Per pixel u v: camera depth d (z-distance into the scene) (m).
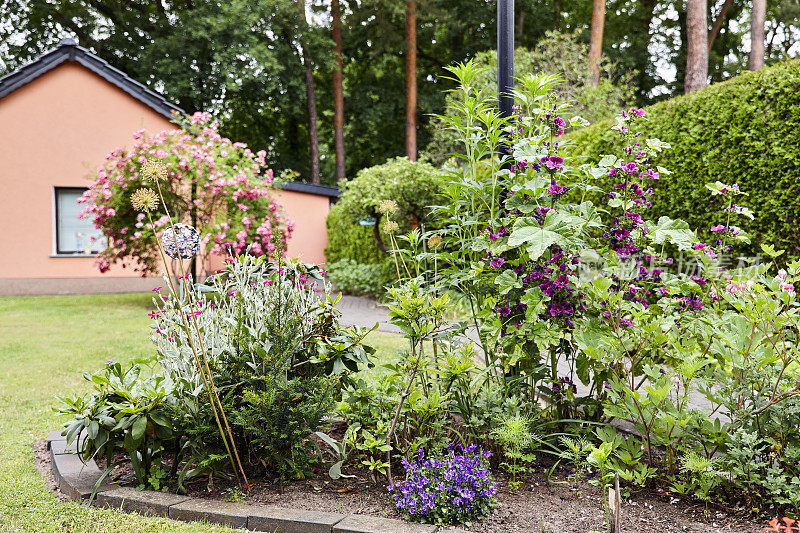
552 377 3.10
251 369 2.86
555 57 13.30
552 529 2.23
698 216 5.18
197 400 2.68
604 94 12.48
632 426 3.23
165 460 3.00
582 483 2.66
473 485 2.34
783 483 2.21
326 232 16.62
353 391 3.07
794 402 2.38
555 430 3.07
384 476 2.77
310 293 3.15
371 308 10.02
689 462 2.33
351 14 22.97
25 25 20.70
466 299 3.57
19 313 9.80
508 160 3.31
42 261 13.69
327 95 25.67
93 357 5.99
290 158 25.52
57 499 2.65
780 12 22.03
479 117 3.29
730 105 4.87
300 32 21.52
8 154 13.49
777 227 4.56
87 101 13.94
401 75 25.86
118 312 9.88
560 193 2.94
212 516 2.37
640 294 3.05
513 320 3.06
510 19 3.56
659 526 2.24
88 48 20.73
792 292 2.36
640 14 23.50
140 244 9.97
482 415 2.87
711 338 2.62
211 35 19.73
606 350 2.69
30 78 13.41
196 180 9.77
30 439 3.56
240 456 2.84
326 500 2.52
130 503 2.52
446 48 25.55
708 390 2.67
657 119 5.56
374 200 10.09
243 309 3.06
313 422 2.80
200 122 10.80
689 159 5.23
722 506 2.38
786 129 4.46
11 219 13.52
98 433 2.58
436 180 3.48
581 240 2.94
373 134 25.59
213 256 13.20
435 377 3.06
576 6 24.45
